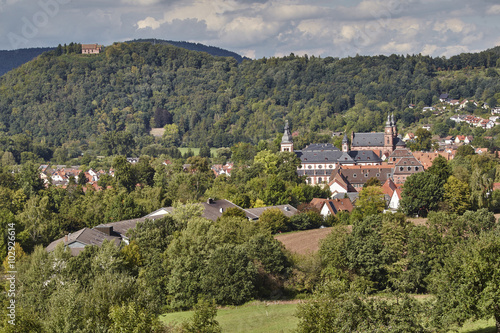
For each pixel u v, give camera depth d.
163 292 86.88
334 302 54.12
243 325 72.25
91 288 70.75
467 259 55.91
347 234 97.06
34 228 127.19
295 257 98.75
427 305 55.56
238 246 91.06
